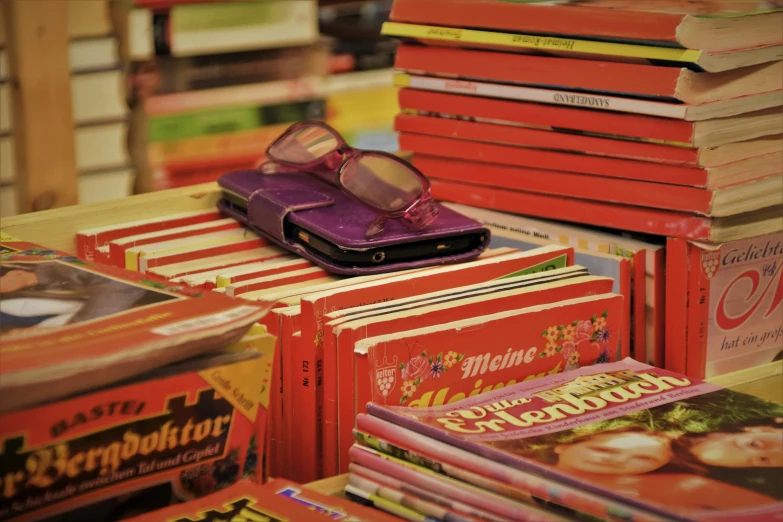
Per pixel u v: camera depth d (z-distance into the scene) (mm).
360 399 910
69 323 795
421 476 830
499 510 784
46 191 1844
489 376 982
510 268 1133
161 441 794
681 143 1123
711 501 736
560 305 1026
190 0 1924
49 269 944
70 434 742
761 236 1219
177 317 813
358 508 806
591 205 1253
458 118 1366
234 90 2012
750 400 931
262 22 2008
